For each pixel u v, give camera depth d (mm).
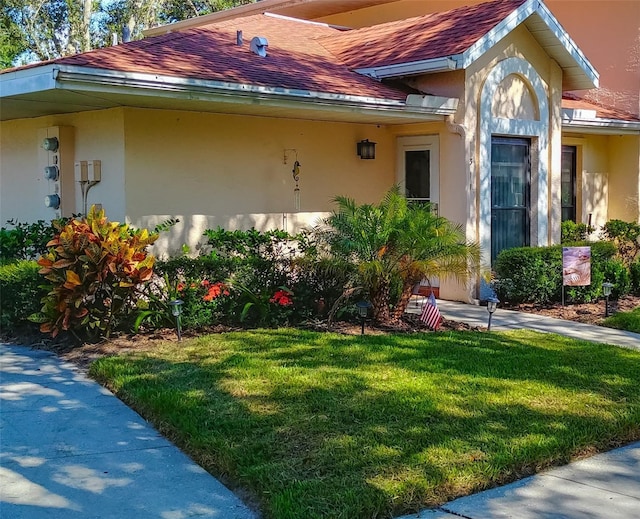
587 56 15422
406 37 12336
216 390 6055
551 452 5027
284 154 10930
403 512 4254
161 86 8336
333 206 11547
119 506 4316
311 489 4336
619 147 15398
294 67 10773
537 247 11188
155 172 9625
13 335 8383
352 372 6645
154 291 8422
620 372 6969
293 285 8922
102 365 6789
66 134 10289
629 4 14648
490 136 11445
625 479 4824
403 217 8734
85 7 28922
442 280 10680
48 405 5984
